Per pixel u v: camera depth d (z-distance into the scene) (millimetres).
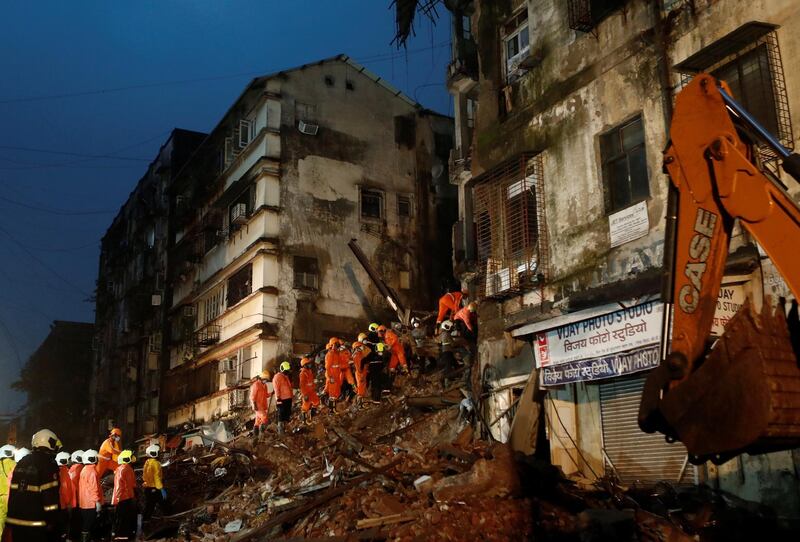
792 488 8992
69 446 60344
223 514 14703
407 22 18109
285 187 29875
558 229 13594
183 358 38125
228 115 33625
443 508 9172
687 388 4816
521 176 14281
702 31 11031
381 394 20891
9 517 9047
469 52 21828
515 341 14383
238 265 31375
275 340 28422
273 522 11312
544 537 8602
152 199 47156
